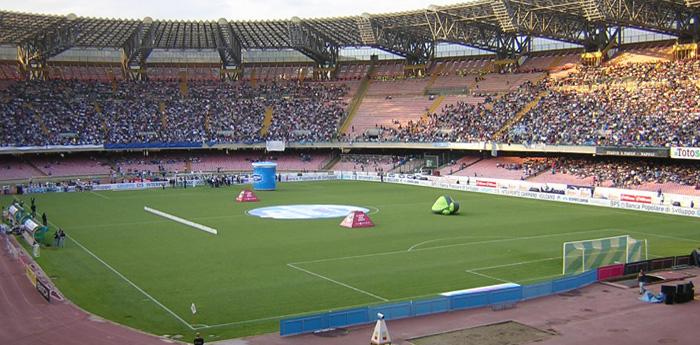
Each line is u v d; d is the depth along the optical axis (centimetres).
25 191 10300
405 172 12794
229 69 15712
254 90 15075
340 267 5084
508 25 10906
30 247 5834
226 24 13225
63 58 14625
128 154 13375
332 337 3422
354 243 6053
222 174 12888
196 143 13075
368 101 14550
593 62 12606
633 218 7594
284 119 14088
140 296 4247
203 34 13875
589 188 9281
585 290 4369
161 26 13188
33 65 14100
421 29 13450
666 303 4031
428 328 3578
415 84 14675
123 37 13762
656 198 8412
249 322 3709
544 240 6200
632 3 10088
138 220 7456
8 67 13812
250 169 13550
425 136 12556
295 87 15262
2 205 8788
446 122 12800
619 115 10544
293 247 5872
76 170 12388
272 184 10819
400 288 4459
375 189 10938
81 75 14625
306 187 11294
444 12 11738
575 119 10981
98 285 4519
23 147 11619
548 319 3738
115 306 4012
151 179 11844
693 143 9019
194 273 4881
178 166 13262
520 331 3525
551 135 10800
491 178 11181
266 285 4544
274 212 8112
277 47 15062
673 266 4981
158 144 12781
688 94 10250
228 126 13712
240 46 14975
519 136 11138
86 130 12638
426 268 5047
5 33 12300
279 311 3931
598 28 12369
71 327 3559
